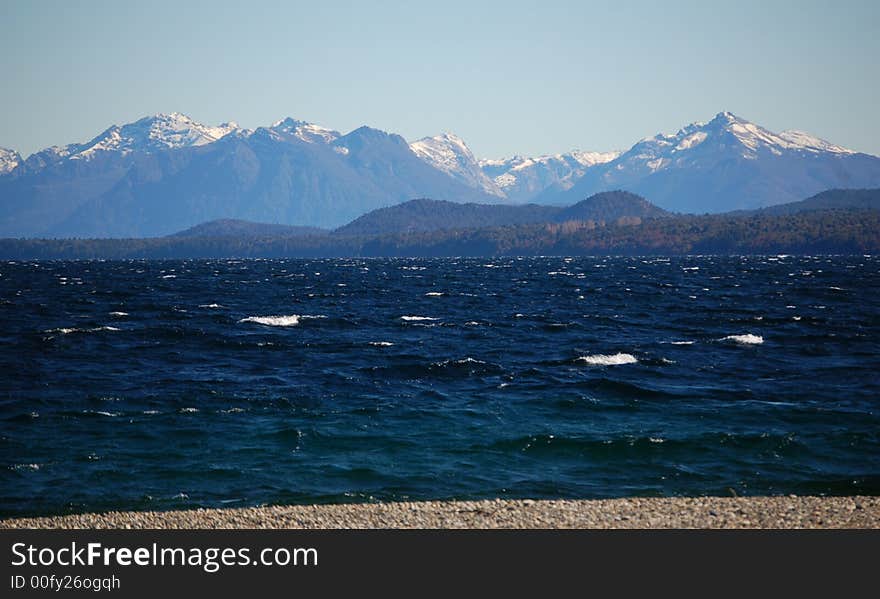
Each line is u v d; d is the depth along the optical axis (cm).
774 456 3609
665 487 3212
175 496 3120
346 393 5125
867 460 3547
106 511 2955
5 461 3553
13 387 5338
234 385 5422
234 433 4044
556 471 3438
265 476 3362
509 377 5656
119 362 6475
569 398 4900
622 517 2736
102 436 3988
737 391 5134
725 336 8075
